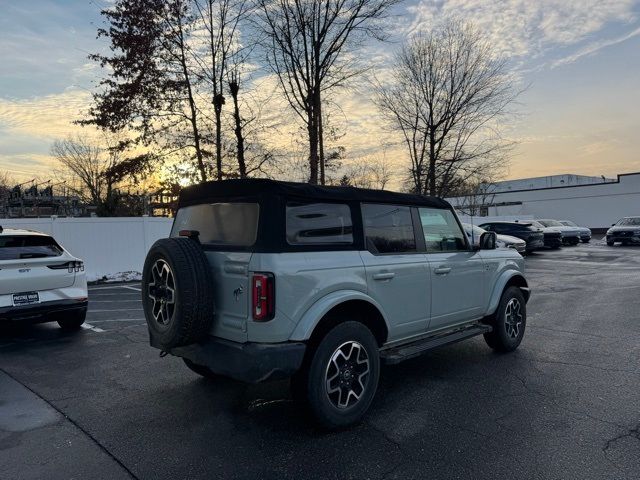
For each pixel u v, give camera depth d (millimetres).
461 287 5094
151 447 3455
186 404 4293
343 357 3754
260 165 15750
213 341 3668
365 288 3953
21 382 4914
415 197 4816
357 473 3078
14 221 12336
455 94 19281
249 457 3299
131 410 4156
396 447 3432
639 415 3908
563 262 18172
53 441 3557
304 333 3453
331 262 3742
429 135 19719
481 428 3719
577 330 6973
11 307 6320
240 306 3484
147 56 14766
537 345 6160
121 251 14250
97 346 6383
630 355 5641
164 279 3732
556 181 69750
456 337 4941
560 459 3207
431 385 4723
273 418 3975
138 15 14320
